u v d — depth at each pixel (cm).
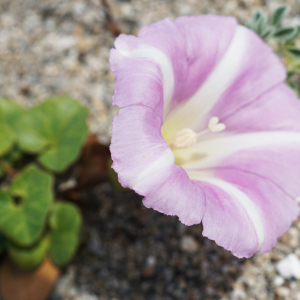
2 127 17
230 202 13
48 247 17
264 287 17
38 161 18
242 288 17
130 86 12
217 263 18
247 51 14
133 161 11
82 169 18
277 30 17
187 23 14
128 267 18
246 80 14
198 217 12
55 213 17
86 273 18
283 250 18
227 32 14
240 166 14
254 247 12
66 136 17
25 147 17
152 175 12
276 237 13
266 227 13
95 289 18
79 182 18
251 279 17
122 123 12
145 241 18
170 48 13
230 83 14
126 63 12
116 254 18
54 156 17
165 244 18
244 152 14
